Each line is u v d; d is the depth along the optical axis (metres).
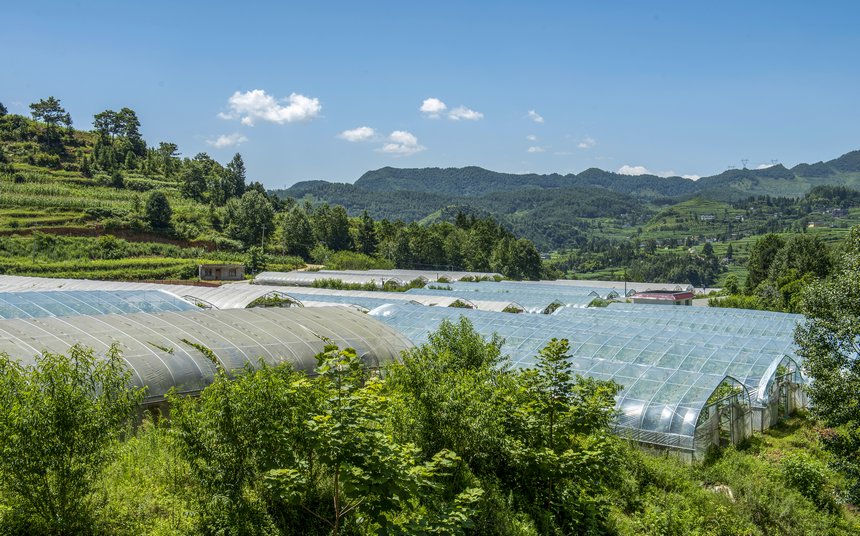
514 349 40.31
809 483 26.41
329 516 17.59
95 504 14.91
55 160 169.25
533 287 99.00
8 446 12.73
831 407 24.81
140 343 26.73
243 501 15.86
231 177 194.50
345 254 147.62
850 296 25.19
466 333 28.94
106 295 45.03
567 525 21.83
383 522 14.59
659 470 26.31
